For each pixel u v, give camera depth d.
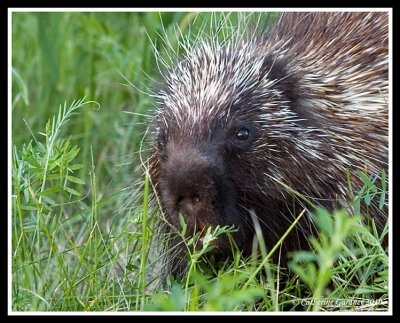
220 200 6.84
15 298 6.89
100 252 7.60
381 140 7.71
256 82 7.35
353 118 7.64
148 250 7.77
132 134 9.91
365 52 8.05
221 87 7.29
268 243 7.46
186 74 7.63
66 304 6.93
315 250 7.34
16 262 7.13
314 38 8.12
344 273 7.28
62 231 8.67
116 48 10.59
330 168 7.45
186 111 7.21
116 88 10.59
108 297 6.91
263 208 7.29
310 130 7.42
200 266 7.65
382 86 7.92
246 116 7.20
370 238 6.56
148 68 10.12
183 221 6.60
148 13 10.27
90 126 10.30
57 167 7.44
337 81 7.75
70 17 11.08
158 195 7.65
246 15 9.31
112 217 9.06
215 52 7.75
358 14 8.35
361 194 7.12
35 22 11.16
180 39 9.93
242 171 7.16
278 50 7.90
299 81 7.55
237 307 6.59
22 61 11.01
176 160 6.84
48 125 7.32
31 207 7.12
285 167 7.30
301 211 7.39
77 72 10.90
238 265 7.30
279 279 7.36
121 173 9.66
